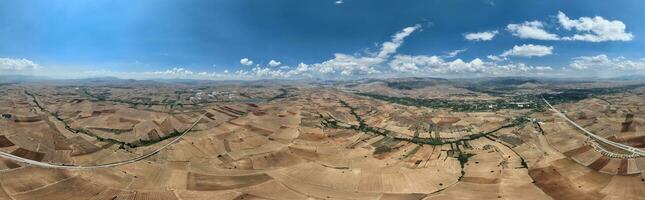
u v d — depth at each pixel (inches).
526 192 5128.0
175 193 5157.5
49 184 5334.6
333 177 5949.8
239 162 6717.5
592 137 7682.1
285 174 6112.2
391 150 7613.2
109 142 7844.5
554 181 5492.1
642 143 7066.9
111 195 5039.4
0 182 5236.2
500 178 5689.0
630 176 5442.9
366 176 5964.6
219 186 5492.1
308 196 5147.6
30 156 6550.2
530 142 7751.0
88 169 6023.6
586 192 5039.4
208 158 6909.5
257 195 5147.6
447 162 6678.2
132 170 6053.2
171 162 6579.7
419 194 5206.7
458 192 5211.6
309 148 7677.2
